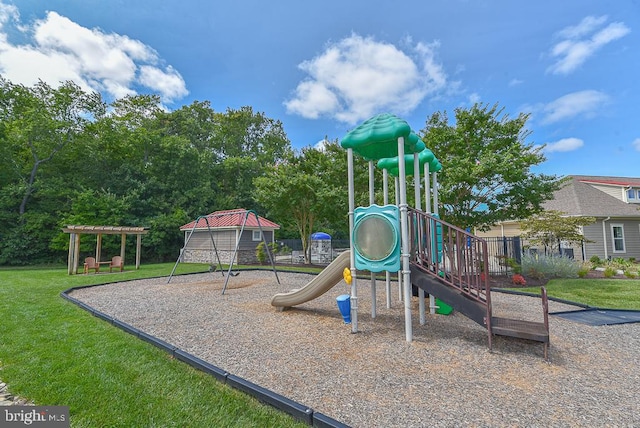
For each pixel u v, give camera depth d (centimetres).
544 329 314
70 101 1836
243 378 267
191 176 2245
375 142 396
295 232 2738
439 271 421
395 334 388
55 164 1820
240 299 634
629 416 205
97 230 1199
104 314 470
